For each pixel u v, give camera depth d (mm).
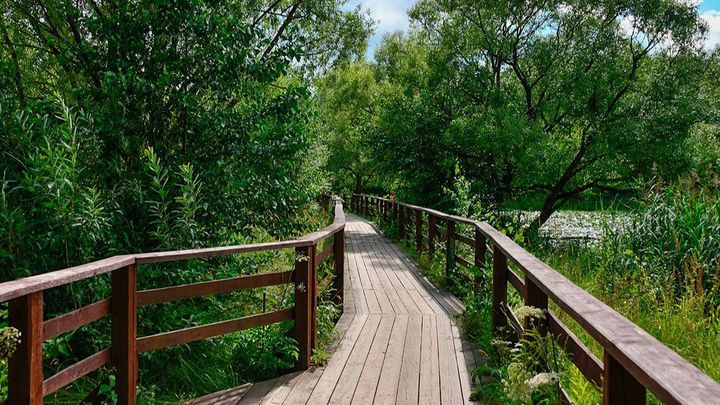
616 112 15984
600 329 1678
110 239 5000
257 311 5531
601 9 15828
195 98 6035
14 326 2273
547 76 16438
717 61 16172
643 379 1325
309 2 9594
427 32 18688
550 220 20406
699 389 1168
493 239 4695
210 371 4363
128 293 3076
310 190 7660
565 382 3148
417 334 5461
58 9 6496
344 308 6676
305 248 4539
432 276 8750
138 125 5902
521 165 15500
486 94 16844
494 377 4062
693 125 15289
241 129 6414
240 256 6324
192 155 6133
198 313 4945
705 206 6340
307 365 4438
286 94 6824
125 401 3082
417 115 17641
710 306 4867
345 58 11117
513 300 4805
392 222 16578
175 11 5859
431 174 17312
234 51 6180
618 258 6805
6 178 4773
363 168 32531
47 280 2316
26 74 7051
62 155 4621
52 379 2477
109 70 6047
